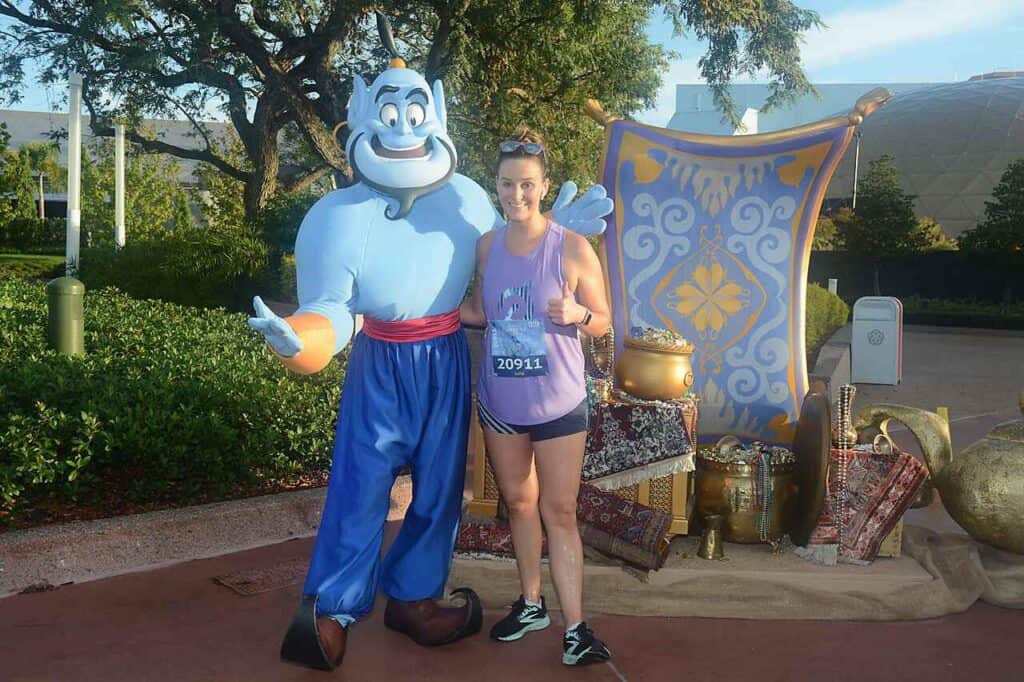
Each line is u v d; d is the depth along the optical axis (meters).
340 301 3.57
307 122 19.39
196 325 9.66
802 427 4.50
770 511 4.48
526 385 3.57
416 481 3.78
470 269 3.74
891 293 33.50
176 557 4.80
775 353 5.07
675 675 3.61
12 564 4.32
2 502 4.74
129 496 5.16
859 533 4.42
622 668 3.66
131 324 9.51
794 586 4.19
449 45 16.88
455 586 4.32
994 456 4.44
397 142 3.57
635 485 4.55
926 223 36.59
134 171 33.56
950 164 53.94
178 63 19.92
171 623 4.00
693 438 4.48
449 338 3.76
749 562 4.43
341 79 20.91
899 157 55.16
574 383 3.63
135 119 23.27
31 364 6.54
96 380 6.14
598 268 3.66
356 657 3.72
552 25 17.12
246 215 24.69
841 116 4.95
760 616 4.16
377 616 4.14
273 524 5.16
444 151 3.65
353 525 3.58
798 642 3.93
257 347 8.38
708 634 4.00
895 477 4.42
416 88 3.66
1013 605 4.33
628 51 19.02
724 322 5.11
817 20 16.38
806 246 5.03
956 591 4.32
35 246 43.50
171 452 5.15
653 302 5.17
